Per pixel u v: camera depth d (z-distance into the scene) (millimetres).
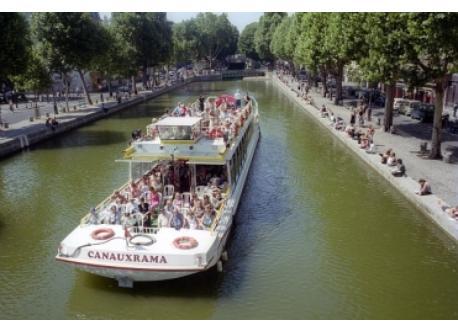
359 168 33594
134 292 16703
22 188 30047
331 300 16406
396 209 25203
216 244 17141
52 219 24422
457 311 15758
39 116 54750
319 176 31797
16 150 40281
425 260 19391
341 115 54469
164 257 15766
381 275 18188
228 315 15477
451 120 45781
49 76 54469
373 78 32250
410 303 16250
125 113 66188
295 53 78000
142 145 21391
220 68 176000
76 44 59688
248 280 17734
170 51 101688
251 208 25812
